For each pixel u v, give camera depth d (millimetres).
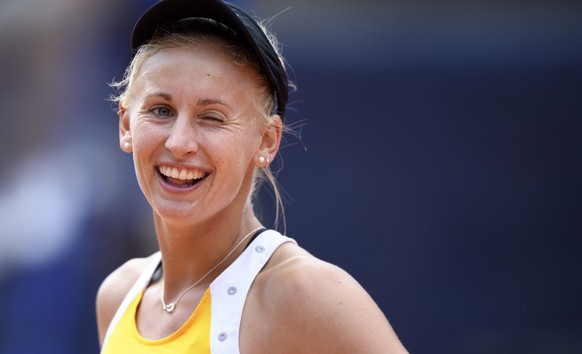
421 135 21688
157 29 8273
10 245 22516
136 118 8141
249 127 8180
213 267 8578
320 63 21938
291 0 22062
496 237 21375
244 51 8102
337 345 7465
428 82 21797
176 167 7973
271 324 7727
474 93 21688
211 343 7840
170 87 7918
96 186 22625
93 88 22859
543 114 21484
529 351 21078
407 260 21422
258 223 8961
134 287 9188
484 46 21750
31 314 22109
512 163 21516
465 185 21500
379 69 21875
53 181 22703
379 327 7523
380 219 21531
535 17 21766
